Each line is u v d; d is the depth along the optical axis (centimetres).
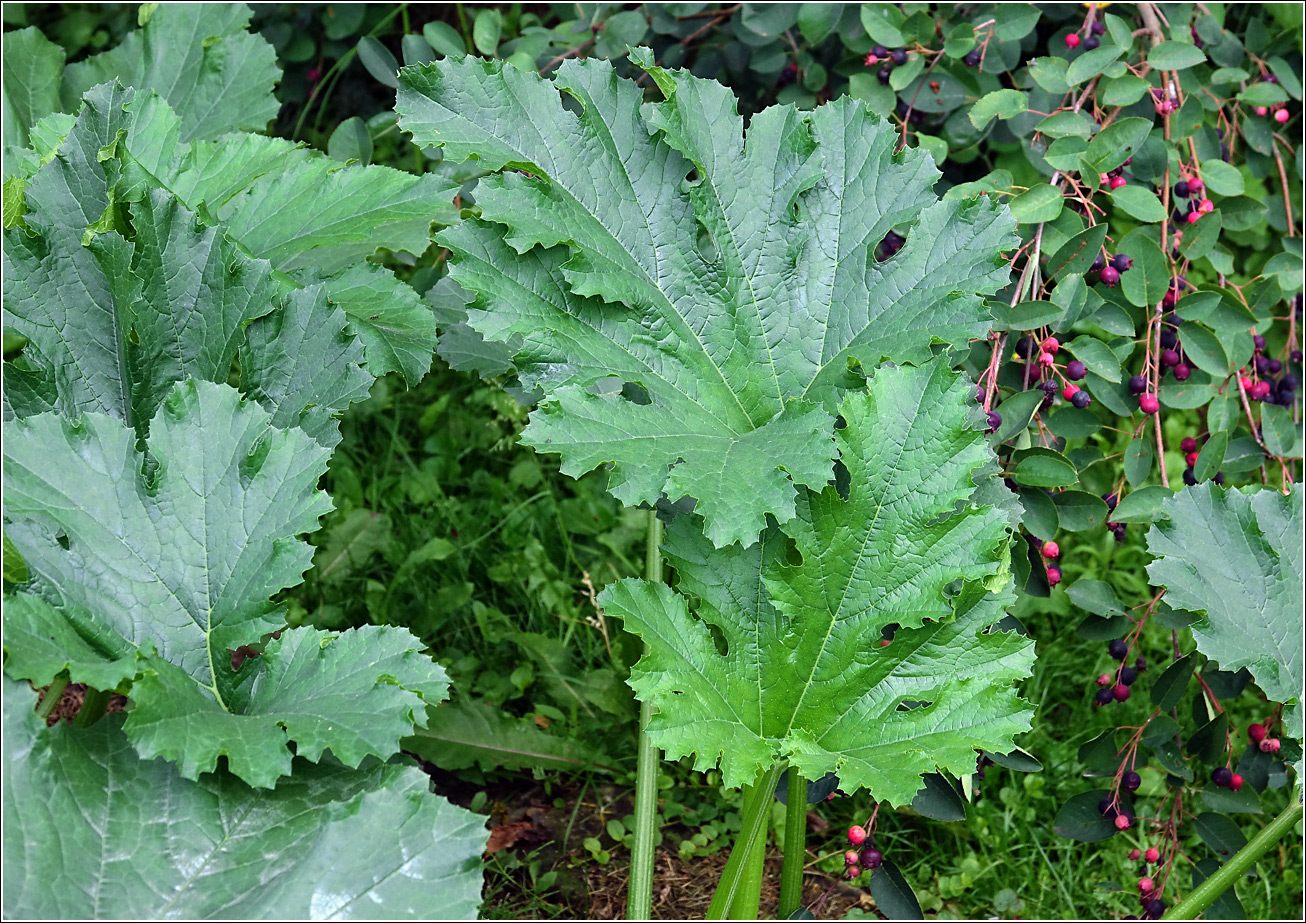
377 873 154
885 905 190
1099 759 200
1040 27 222
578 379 171
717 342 176
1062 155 196
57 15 263
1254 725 197
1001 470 188
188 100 201
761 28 214
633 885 178
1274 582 177
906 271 176
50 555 160
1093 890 205
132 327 170
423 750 205
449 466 244
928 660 170
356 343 174
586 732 214
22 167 178
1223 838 196
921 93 208
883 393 170
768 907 200
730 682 171
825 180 178
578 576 232
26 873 151
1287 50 218
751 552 172
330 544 229
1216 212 200
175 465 163
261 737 157
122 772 157
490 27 221
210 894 153
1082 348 195
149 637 161
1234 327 201
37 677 153
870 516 170
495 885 200
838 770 166
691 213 176
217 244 171
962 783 187
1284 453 202
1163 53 199
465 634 226
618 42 220
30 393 168
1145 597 231
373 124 228
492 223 172
